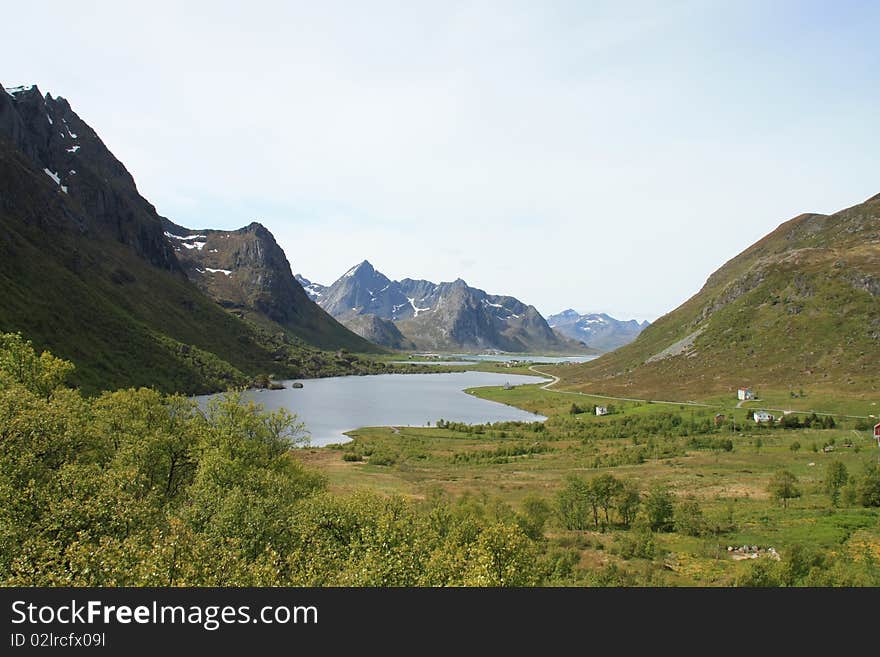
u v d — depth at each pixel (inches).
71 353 6747.1
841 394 6899.6
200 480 1807.3
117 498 1310.3
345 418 7190.0
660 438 5487.2
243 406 2443.4
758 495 3289.9
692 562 2126.0
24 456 1366.9
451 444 5521.7
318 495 1951.3
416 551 1509.6
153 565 1091.9
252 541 1414.9
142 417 2278.5
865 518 2650.1
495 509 2578.7
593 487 2878.9
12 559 1058.7
